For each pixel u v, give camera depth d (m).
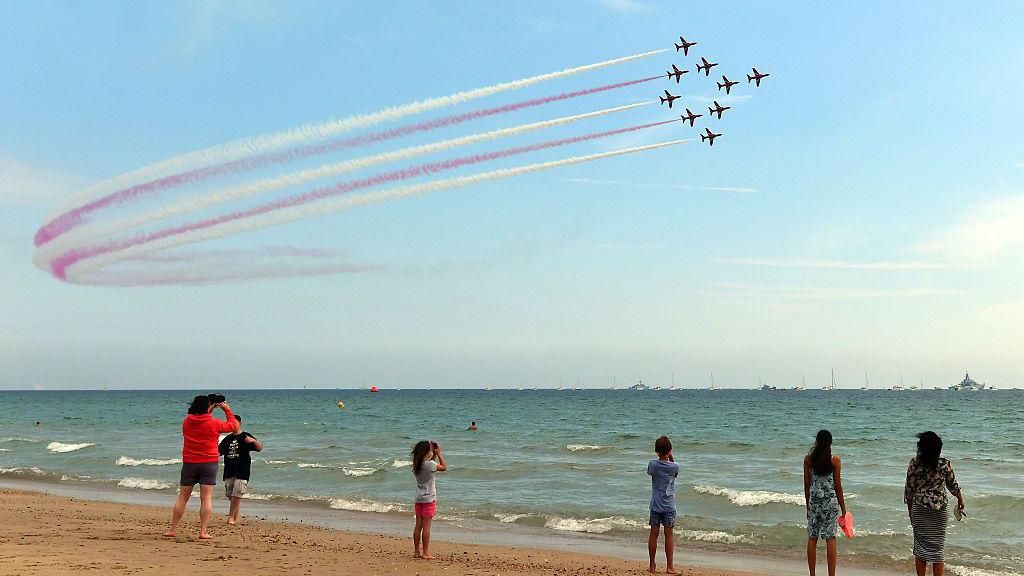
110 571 10.74
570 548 18.27
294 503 25.23
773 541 19.23
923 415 100.38
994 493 26.08
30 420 88.81
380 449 45.78
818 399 197.38
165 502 24.94
